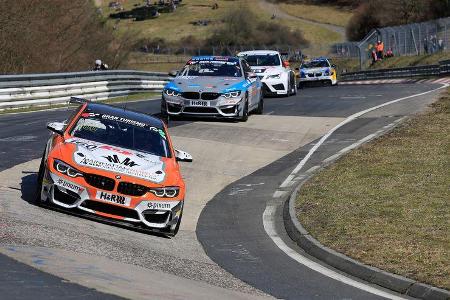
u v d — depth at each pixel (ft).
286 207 127.54
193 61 223.51
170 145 113.39
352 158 163.73
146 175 102.01
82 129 110.11
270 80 290.35
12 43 380.17
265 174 157.48
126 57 517.55
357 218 113.70
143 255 90.27
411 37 606.14
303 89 381.40
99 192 99.71
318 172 153.07
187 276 83.35
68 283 70.03
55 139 108.78
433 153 164.45
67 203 100.99
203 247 102.78
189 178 150.20
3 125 198.80
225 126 207.31
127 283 73.77
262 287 82.69
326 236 104.94
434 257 91.91
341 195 130.82
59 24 426.92
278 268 92.32
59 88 280.31
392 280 84.58
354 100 273.13
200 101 206.08
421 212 115.96
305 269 92.27
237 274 88.33
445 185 135.03
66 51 427.74
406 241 99.71
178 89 208.33
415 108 233.14
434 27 562.66
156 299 68.59
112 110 116.98
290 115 231.91
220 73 219.00
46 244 85.30
